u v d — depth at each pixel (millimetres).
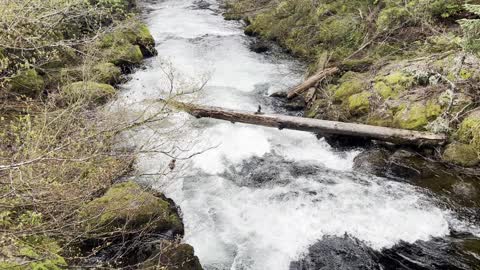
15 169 3688
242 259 5234
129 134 6531
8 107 5840
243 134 8125
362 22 11508
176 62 11852
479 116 6988
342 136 7906
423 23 10070
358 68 9852
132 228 5098
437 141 7008
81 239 4516
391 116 7848
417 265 5141
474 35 6754
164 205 5531
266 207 6168
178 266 4730
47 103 5859
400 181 6633
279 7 15008
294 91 9711
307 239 5566
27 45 6012
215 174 6918
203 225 5754
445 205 6031
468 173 6551
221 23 16531
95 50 7312
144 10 18094
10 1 5199
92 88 7020
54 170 4254
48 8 6117
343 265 5184
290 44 13211
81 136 4738
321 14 13008
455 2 9930
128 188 5500
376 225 5754
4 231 3383
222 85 10453
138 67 11266
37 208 4035
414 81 8266
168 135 6672
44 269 3617
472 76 7676
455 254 5234
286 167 7199
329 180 6781
